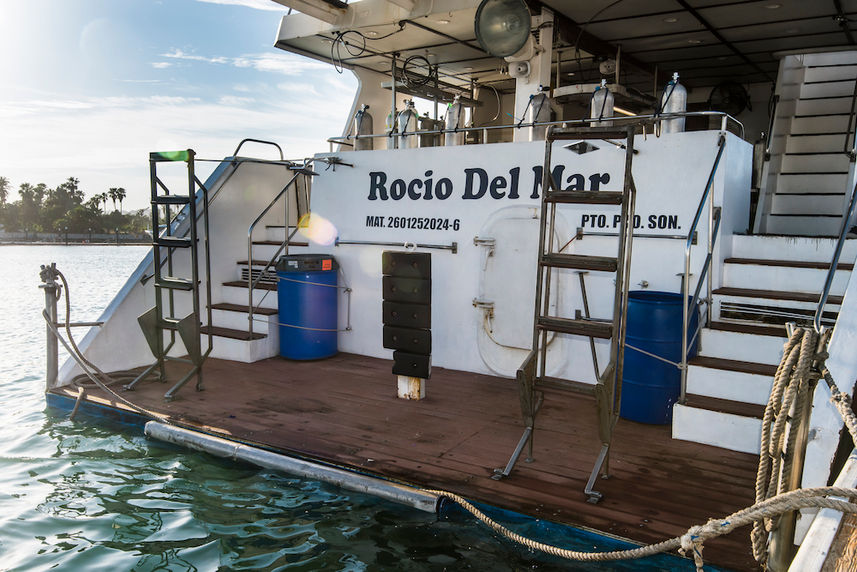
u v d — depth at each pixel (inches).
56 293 221.0
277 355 266.7
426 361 199.0
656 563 113.3
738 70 341.7
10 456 172.6
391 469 148.3
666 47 298.0
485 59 318.7
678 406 168.4
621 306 142.6
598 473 137.5
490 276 231.1
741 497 134.2
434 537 127.4
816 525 72.6
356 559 120.0
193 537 128.7
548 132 139.6
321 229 276.4
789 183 304.5
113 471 161.5
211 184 276.1
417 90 337.4
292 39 290.0
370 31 272.2
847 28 260.8
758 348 176.2
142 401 203.5
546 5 242.8
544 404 203.0
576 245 217.0
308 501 143.4
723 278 202.4
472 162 235.6
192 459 167.5
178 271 263.1
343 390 215.8
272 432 174.4
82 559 121.2
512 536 115.0
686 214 198.7
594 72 348.8
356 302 267.7
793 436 86.7
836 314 176.9
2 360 336.8
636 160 205.9
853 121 299.6
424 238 248.8
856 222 204.1
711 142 193.9
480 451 160.7
